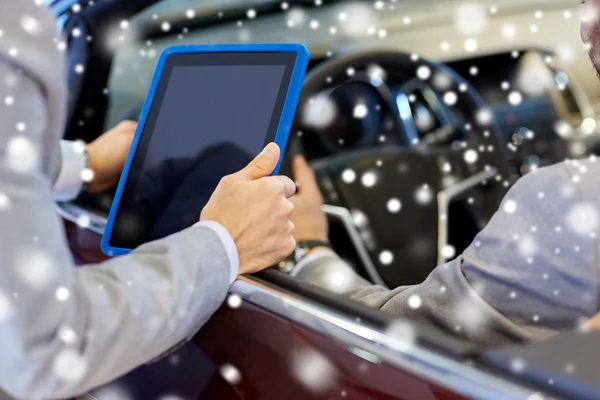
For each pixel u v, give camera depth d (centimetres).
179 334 87
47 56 76
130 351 82
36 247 75
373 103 177
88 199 149
